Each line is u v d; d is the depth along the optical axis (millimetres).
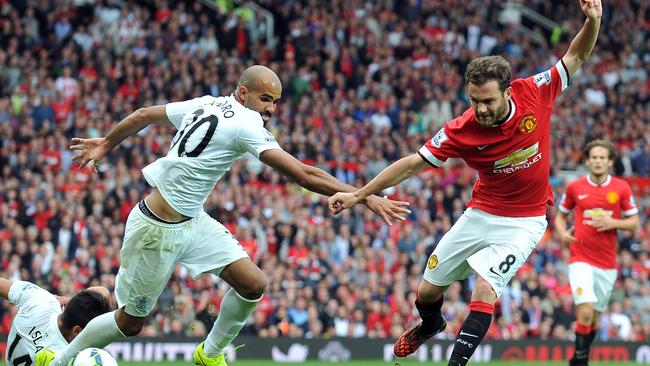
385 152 34531
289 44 38906
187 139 11977
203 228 12477
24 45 35656
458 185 33031
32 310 12734
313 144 33312
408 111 37688
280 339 24953
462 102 38594
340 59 38969
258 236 28266
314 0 41312
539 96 11828
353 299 27281
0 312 25000
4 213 27531
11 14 35906
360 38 40375
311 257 27891
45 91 33250
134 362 23562
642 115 40875
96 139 13266
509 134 11633
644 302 29234
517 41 43750
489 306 11945
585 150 18703
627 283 29234
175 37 36812
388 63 39719
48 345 12539
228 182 30578
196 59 36125
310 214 30031
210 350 13000
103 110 32656
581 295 18250
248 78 12219
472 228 12375
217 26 39312
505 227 12195
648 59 44938
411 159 11891
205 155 11898
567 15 47344
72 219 27391
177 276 25500
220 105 12164
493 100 11242
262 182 31406
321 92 36625
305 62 38625
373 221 30391
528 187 12031
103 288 12953
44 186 28984
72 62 34938
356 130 35375
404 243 29641
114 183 29344
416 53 40500
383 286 27984
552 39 46219
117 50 36156
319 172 11734
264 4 41031
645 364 24578
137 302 12234
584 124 39281
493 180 12055
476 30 43031
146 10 38125
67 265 26438
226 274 12516
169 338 24172
